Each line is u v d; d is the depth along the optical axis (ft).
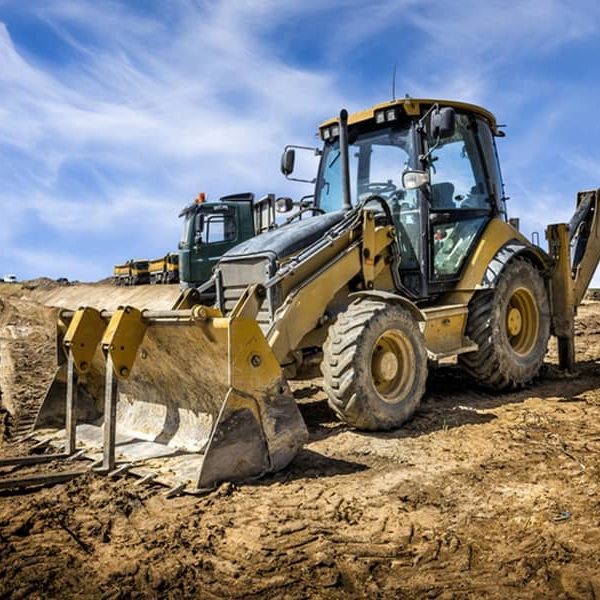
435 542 9.89
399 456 14.56
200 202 44.47
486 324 20.57
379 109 20.27
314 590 8.48
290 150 22.39
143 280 114.62
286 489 12.40
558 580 8.61
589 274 26.76
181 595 8.39
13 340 45.91
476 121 22.44
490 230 21.89
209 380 14.14
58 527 10.73
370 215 18.61
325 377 16.28
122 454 14.32
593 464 13.53
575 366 26.11
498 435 16.14
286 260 17.25
